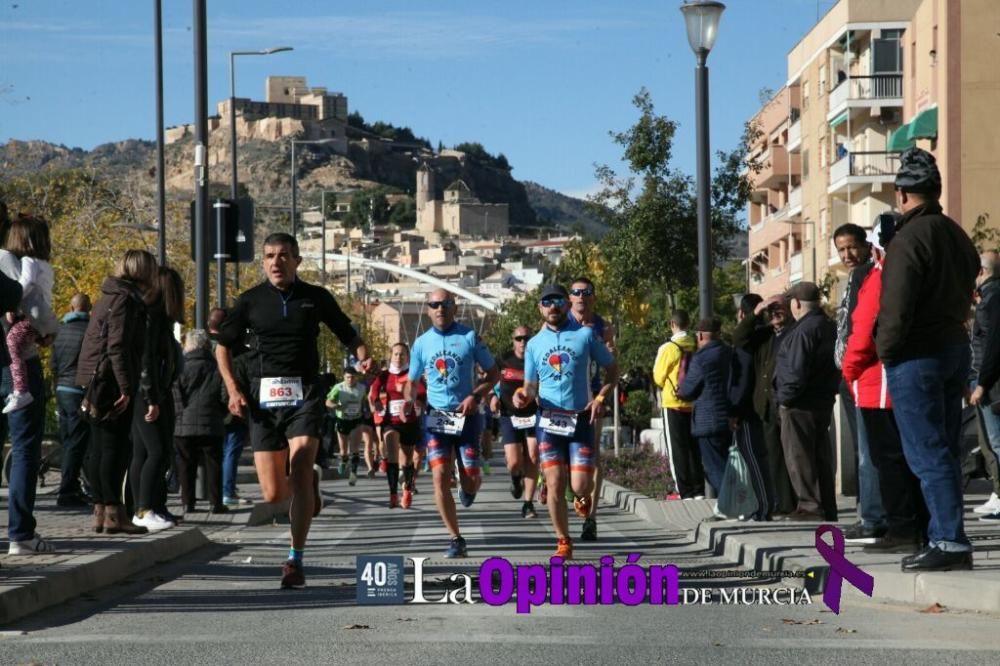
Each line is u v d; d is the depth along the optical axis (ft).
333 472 132.16
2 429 45.03
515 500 92.32
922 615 37.35
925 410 40.60
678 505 74.64
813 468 61.00
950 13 200.23
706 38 80.07
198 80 89.20
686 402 78.59
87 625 35.63
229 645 31.73
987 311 55.42
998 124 198.90
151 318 57.82
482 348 56.95
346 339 45.83
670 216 133.59
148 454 59.31
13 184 183.62
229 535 64.95
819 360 60.29
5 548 49.03
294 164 258.57
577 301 64.85
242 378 45.19
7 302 40.70
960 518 40.78
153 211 194.80
